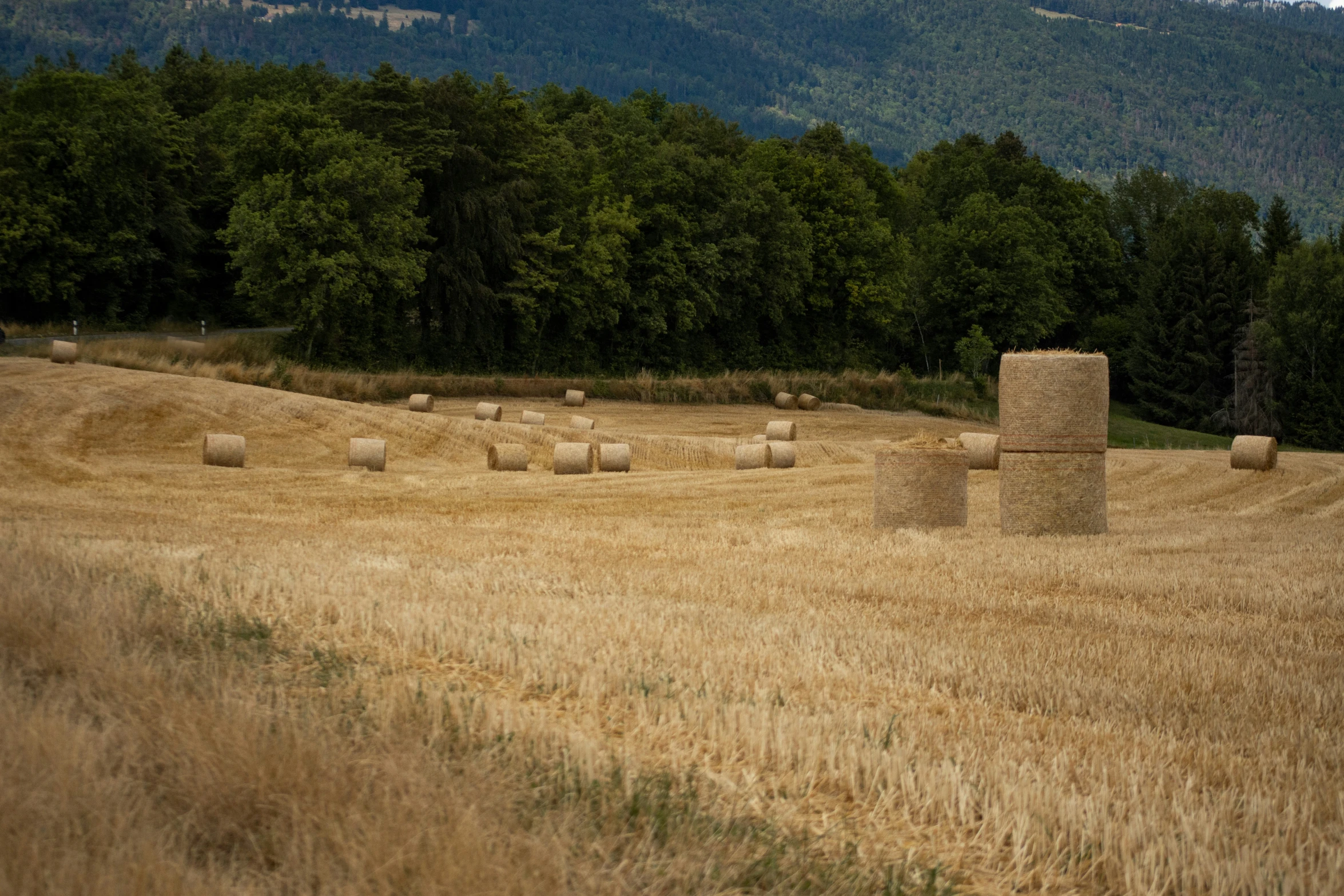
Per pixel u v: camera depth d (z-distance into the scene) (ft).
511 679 27.53
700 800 19.56
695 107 380.78
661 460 128.36
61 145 247.91
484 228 250.98
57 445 106.11
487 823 16.88
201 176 293.23
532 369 262.26
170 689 22.36
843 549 54.39
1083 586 45.19
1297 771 22.06
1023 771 21.02
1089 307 386.11
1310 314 306.76
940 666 30.09
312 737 19.60
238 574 38.06
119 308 259.80
